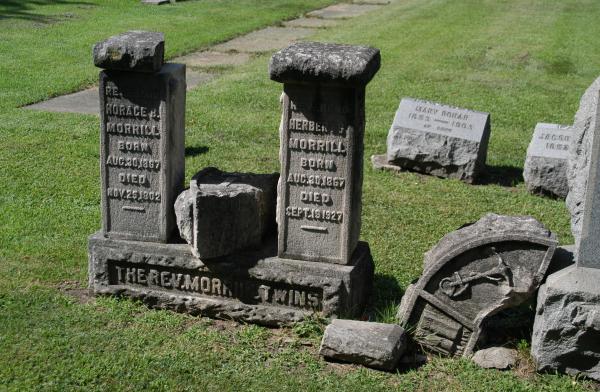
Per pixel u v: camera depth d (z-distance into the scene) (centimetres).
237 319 472
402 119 709
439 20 1571
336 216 457
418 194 662
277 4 1755
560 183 661
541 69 1140
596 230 421
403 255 550
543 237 430
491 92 994
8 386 413
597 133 415
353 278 459
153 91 465
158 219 479
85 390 412
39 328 455
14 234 559
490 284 441
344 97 443
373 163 722
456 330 448
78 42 1232
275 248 478
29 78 996
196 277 475
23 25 1354
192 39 1295
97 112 861
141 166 475
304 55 439
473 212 630
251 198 467
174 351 443
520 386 423
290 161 457
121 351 440
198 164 704
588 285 421
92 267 486
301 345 453
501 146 784
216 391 415
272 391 416
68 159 709
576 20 1586
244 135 789
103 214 485
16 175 667
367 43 1313
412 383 425
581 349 426
